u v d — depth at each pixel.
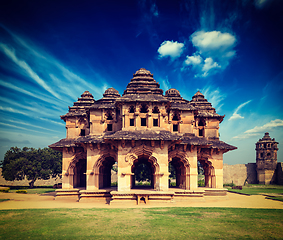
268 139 58.94
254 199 25.75
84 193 22.25
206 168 28.09
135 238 10.14
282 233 11.07
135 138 19.70
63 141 27.17
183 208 17.55
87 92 31.67
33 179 48.50
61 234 10.66
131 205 19.09
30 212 15.61
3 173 46.66
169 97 28.08
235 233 10.99
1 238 10.08
